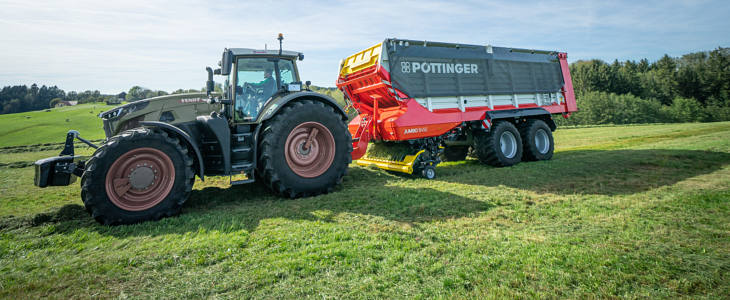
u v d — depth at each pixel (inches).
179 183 155.6
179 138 167.2
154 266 97.3
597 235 116.3
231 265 96.7
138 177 146.6
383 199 177.0
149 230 134.3
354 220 139.9
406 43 253.6
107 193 138.3
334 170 200.4
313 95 201.2
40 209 171.9
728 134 441.7
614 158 292.7
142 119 232.7
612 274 87.9
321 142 202.4
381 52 242.4
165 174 154.6
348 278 87.6
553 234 118.5
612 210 146.1
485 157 289.1
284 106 192.9
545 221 134.3
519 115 307.9
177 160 155.6
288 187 184.4
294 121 187.3
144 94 3710.6
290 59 213.0
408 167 241.8
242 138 186.2
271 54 201.2
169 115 239.6
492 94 298.4
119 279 90.0
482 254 100.7
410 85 253.0
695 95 2006.6
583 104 1856.5
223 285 85.1
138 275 92.1
